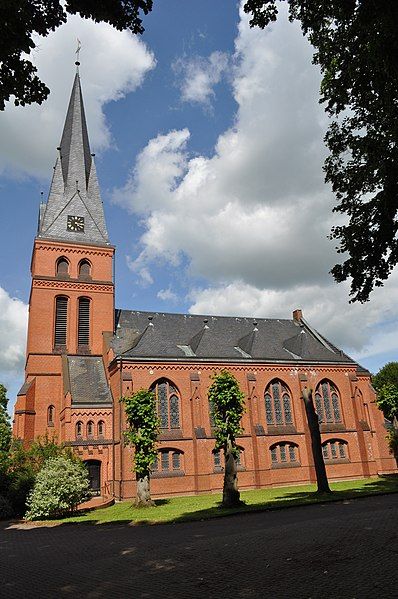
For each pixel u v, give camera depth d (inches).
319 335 2269.9
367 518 703.1
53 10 376.5
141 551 601.6
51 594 420.8
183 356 1765.5
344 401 1974.7
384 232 681.0
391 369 3019.2
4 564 592.4
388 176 641.6
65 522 1073.5
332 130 738.2
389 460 2095.2
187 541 649.6
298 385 1918.1
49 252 1971.0
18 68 376.8
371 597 336.5
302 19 556.4
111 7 387.2
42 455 1374.3
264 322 2285.9
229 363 1825.8
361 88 608.4
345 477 1851.6
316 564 443.2
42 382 1814.7
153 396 1354.6
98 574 486.3
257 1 488.4
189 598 373.1
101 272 2034.9
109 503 1417.3
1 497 1263.5
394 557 439.5
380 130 657.6
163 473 1605.6
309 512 903.1
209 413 1738.4
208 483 1624.0
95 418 1673.2
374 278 717.9
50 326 1884.8
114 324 1983.3
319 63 697.0
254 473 1726.1
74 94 2343.8
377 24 454.3
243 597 364.2
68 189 2130.9
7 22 350.0
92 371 1854.1
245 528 738.2
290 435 1822.1
